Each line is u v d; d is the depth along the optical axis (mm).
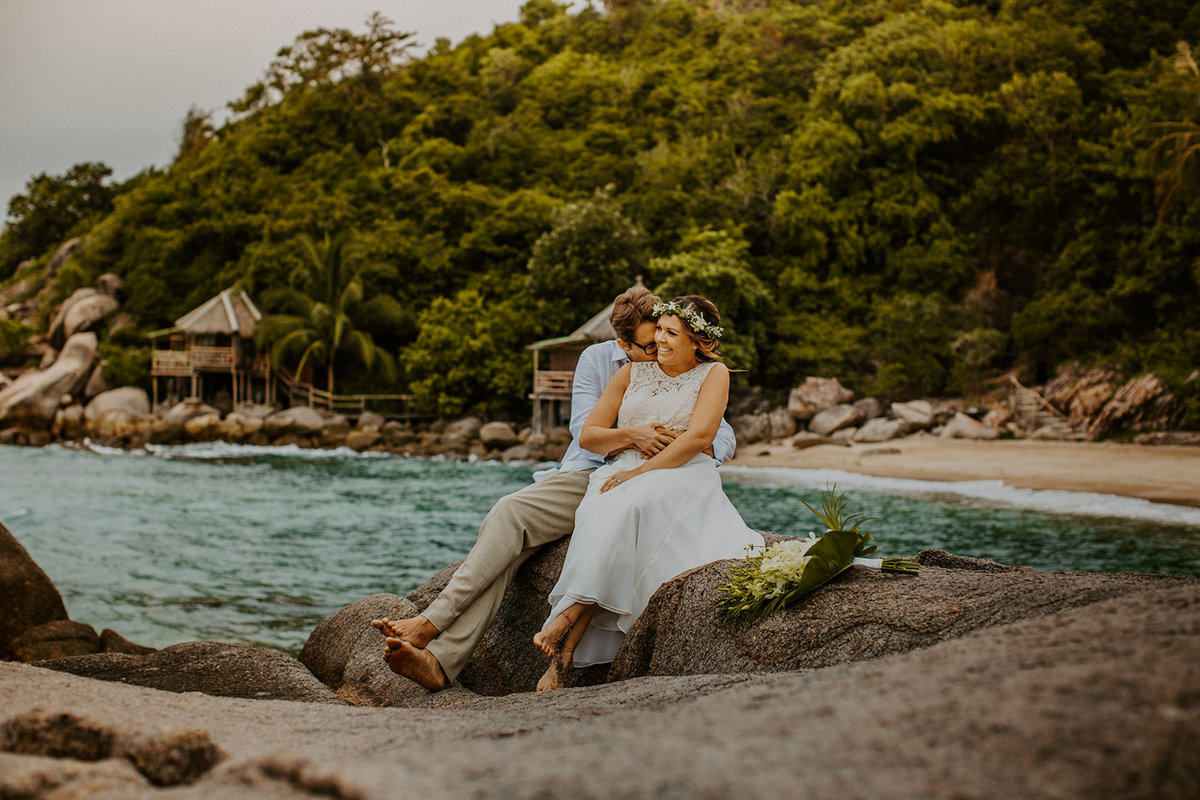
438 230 44344
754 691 1796
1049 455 22719
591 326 30672
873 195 38312
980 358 31453
